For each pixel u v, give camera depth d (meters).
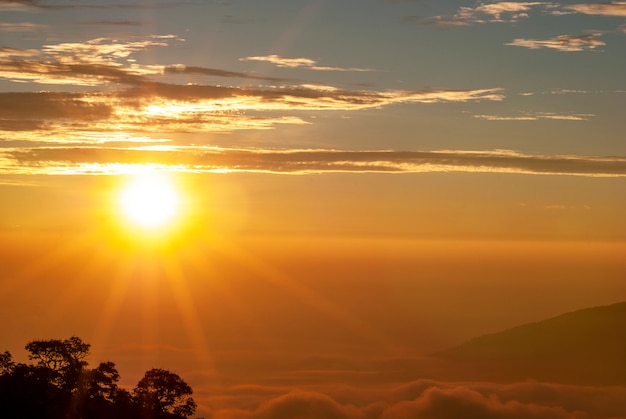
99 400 59.25
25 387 55.91
